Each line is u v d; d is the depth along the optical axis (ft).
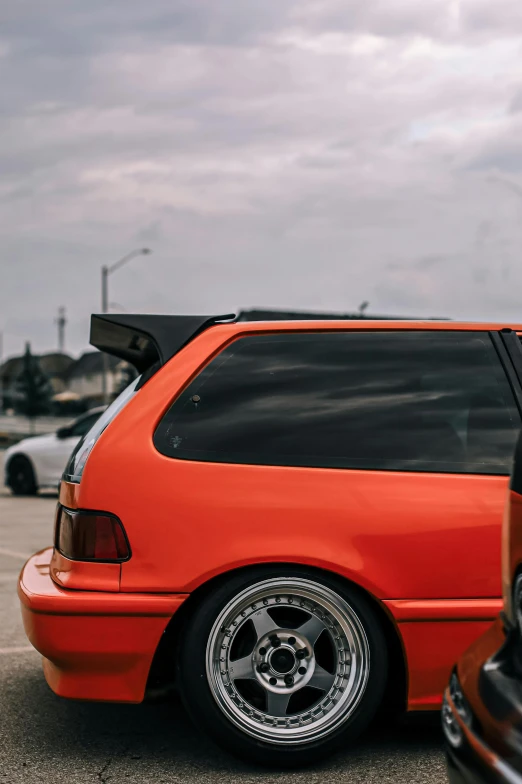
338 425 11.87
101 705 14.24
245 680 11.56
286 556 11.23
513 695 6.74
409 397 12.08
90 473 11.51
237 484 11.43
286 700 11.41
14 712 13.83
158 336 12.29
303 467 11.59
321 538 11.30
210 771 11.36
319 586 11.38
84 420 52.13
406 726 12.80
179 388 11.91
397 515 11.39
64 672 11.52
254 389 12.00
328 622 11.50
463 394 12.15
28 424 248.73
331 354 12.26
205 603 11.31
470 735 6.89
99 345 13.84
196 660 11.24
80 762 11.72
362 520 11.36
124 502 11.40
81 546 11.44
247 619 11.45
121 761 11.73
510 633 7.29
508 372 12.29
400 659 11.66
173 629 11.84
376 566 11.29
